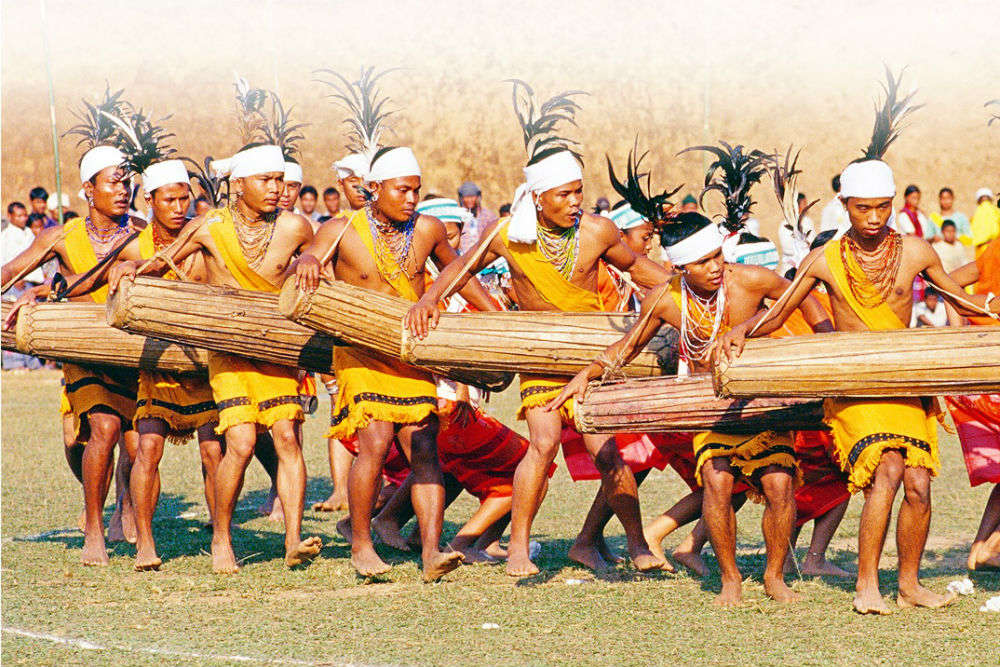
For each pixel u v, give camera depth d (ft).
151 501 86.94
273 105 101.76
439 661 63.00
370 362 81.30
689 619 70.90
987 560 82.89
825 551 87.86
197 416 89.66
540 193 78.74
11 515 108.17
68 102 251.19
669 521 85.10
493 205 258.78
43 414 174.29
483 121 258.57
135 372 91.61
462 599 76.64
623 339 76.33
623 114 258.37
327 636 68.08
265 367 85.61
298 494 85.35
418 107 258.57
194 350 87.30
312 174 229.86
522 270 81.15
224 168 95.71
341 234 81.30
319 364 84.99
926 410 73.31
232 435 84.79
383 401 81.05
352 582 81.92
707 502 74.28
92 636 68.39
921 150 274.36
